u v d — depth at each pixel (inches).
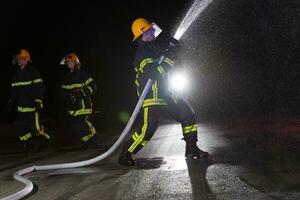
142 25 219.5
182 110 223.8
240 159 221.3
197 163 220.2
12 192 191.5
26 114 339.9
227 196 157.3
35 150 343.0
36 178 219.0
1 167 269.1
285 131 319.3
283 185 165.6
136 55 220.8
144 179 193.8
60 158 287.9
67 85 326.6
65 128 546.3
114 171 218.1
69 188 189.6
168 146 291.4
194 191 167.5
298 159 210.8
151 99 216.8
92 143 327.9
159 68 218.7
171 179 189.5
